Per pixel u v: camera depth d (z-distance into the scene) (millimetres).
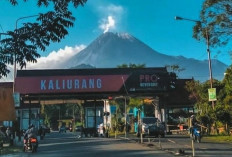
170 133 45969
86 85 46656
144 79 46938
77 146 28219
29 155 22906
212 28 35156
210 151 21906
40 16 6957
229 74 40906
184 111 53281
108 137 43188
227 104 38906
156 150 23000
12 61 6988
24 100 49125
